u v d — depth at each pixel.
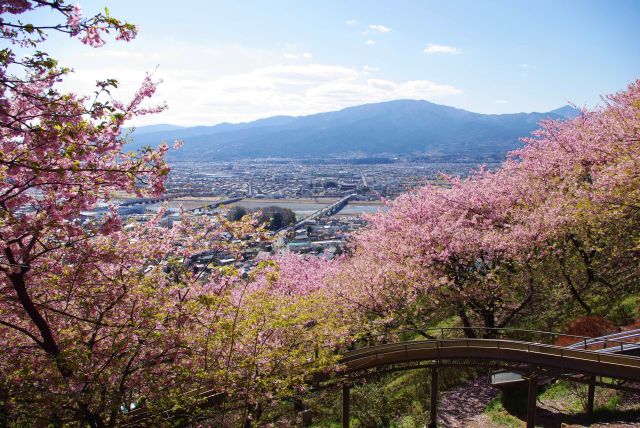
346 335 18.23
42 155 7.60
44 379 9.19
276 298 15.30
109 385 10.38
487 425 19.22
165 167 8.42
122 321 10.99
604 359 16.08
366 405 21.64
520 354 18.06
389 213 31.30
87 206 8.94
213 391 13.52
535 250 25.08
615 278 25.86
